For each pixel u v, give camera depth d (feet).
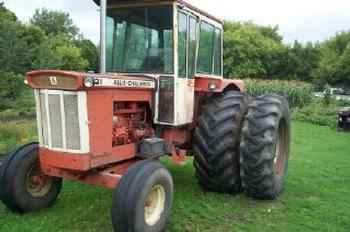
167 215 13.05
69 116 12.21
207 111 16.55
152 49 15.46
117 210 11.60
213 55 18.49
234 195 17.08
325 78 104.88
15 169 13.73
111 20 16.26
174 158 16.47
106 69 16.47
